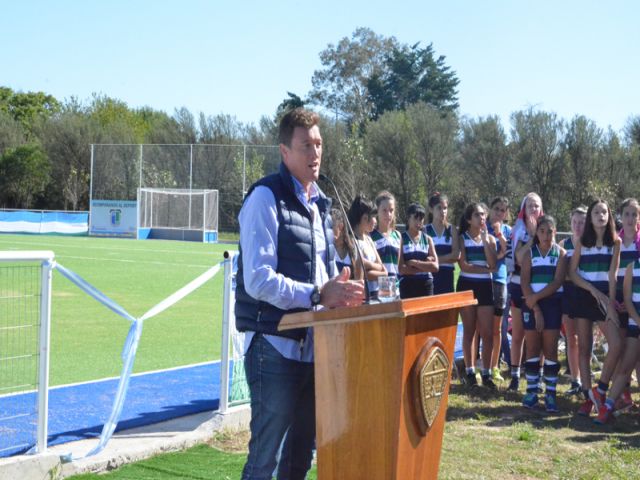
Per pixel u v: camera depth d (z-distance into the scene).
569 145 41.44
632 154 40.47
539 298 7.55
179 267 23.91
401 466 2.97
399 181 48.53
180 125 58.59
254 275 3.25
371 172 49.19
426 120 48.28
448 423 6.93
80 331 11.41
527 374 7.71
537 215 8.30
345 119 73.06
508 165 44.12
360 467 3.00
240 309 3.46
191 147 44.00
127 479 4.83
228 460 5.32
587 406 7.38
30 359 8.25
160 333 11.51
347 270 3.23
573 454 5.96
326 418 3.07
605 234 7.35
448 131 48.06
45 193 57.69
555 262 7.61
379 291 3.56
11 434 5.32
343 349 3.01
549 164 42.00
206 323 12.61
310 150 3.45
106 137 57.53
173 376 8.08
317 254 3.54
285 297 3.23
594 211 7.36
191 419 6.29
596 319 7.40
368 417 2.97
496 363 9.04
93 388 7.37
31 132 62.78
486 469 5.46
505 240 8.96
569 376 9.45
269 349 3.36
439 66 72.94
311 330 3.42
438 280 8.84
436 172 47.94
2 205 57.31
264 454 3.40
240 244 3.43
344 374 3.01
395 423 2.91
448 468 5.45
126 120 69.00
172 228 42.78
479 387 8.55
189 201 42.62
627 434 6.74
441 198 8.73
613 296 7.21
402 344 2.88
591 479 5.28
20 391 6.75
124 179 44.88
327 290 3.23
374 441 2.96
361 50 73.12
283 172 3.48
